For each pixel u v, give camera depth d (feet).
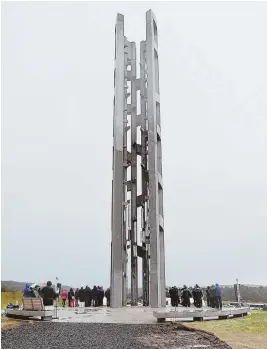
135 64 104.06
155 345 38.17
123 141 97.71
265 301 106.73
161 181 90.53
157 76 97.04
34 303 55.93
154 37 99.91
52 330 45.50
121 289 87.30
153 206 84.89
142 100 100.27
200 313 54.60
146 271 94.84
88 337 41.75
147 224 92.53
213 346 37.78
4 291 106.01
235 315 63.05
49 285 70.38
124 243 92.63
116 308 81.15
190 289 87.61
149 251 89.45
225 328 48.01
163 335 43.01
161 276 84.33
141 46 104.12
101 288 93.35
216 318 58.18
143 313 65.51
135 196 97.50
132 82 102.83
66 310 72.90
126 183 96.99
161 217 87.86
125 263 91.61
